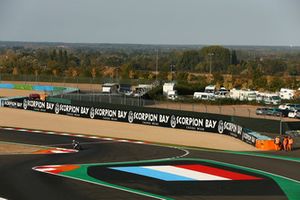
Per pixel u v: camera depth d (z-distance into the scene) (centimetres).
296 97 10469
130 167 3562
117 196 2723
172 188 2955
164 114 6078
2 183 2948
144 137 5284
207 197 2767
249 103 9688
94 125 6112
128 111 6394
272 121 5550
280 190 2989
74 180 3083
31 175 3189
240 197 2791
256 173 3475
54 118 6662
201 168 3597
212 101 9481
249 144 4959
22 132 5409
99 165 3603
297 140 5303
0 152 4081
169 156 4109
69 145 4619
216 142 5059
